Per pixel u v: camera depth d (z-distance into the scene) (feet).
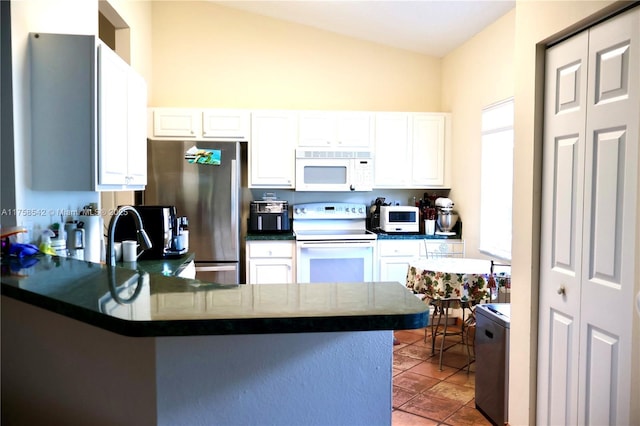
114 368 3.83
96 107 6.91
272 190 16.28
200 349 3.65
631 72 5.45
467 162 14.69
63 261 5.89
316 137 15.17
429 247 15.03
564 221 6.64
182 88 16.06
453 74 15.78
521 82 7.52
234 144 13.98
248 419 3.71
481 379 9.05
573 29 6.37
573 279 6.46
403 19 13.92
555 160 6.86
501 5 11.90
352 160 15.29
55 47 6.82
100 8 11.75
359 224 16.39
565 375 6.63
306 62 16.47
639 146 5.35
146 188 13.75
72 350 4.04
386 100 16.75
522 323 7.55
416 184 15.76
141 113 9.29
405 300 3.69
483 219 13.76
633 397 5.42
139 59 14.33
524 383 7.48
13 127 6.38
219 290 4.10
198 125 14.79
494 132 13.12
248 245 14.55
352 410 3.80
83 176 6.93
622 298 5.60
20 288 4.13
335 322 3.26
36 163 6.84
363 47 16.62
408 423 8.64
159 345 3.62
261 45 16.31
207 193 13.92
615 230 5.70
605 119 5.84
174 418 3.67
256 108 16.34
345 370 3.77
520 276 7.60
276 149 15.05
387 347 3.80
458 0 11.96
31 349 4.25
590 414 6.13
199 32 16.10
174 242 10.74
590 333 6.15
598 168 5.97
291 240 14.66
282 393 3.73
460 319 15.25
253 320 3.22
